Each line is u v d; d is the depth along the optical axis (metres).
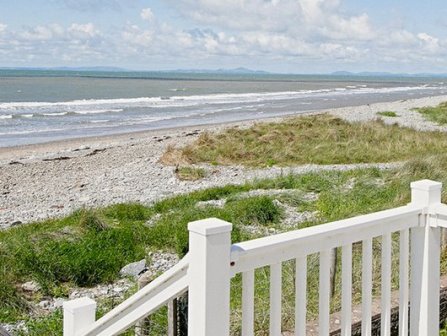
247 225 10.68
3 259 8.07
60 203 15.10
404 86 139.62
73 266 7.96
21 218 13.35
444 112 40.31
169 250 9.41
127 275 8.22
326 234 2.77
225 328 2.37
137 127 36.31
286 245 2.59
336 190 13.20
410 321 3.46
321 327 2.90
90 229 10.24
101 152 24.48
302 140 22.53
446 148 21.27
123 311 2.79
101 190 16.72
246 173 18.25
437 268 3.40
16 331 6.11
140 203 13.79
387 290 3.25
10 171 20.20
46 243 8.91
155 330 5.05
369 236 3.06
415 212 3.26
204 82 154.12
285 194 12.87
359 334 4.33
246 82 163.25
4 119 40.38
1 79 135.50
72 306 3.18
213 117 43.72
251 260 2.51
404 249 3.29
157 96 75.69
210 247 2.29
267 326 4.79
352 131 24.44
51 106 52.94
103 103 58.62
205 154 20.78
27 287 7.53
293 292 5.24
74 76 192.50
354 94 89.44
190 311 2.38
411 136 23.75
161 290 2.55
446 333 4.65
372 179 13.91
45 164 21.59
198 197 13.76
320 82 179.75
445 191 9.70
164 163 20.41
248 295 2.55
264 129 25.17
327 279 2.88
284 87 122.75
